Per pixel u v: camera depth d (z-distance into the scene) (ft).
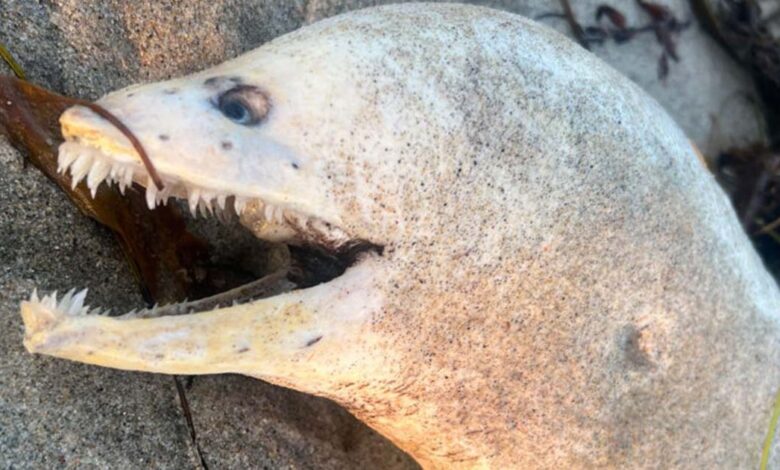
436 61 0.76
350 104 0.73
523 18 0.87
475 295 0.76
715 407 0.90
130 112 0.67
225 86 0.71
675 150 0.88
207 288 0.92
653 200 0.83
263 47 0.78
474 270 0.76
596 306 0.81
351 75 0.73
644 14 1.33
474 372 0.79
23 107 0.78
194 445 0.87
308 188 0.71
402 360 0.76
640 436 0.87
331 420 1.00
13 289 0.78
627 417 0.85
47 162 0.79
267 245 0.95
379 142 0.73
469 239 0.75
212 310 0.71
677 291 0.85
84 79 0.85
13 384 0.77
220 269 0.93
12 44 0.80
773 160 1.38
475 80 0.76
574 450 0.85
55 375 0.79
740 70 1.39
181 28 0.93
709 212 0.88
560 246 0.78
